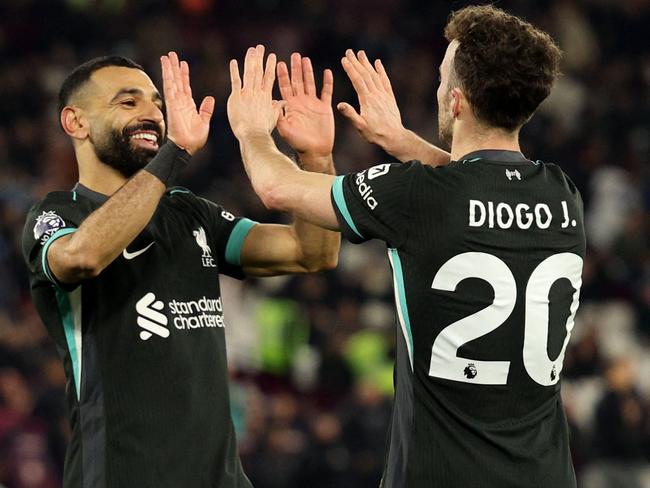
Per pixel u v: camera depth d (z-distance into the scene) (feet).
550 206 21.77
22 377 60.75
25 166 80.94
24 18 94.58
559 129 92.73
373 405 61.31
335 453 60.23
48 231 23.50
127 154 24.49
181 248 24.57
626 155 92.73
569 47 101.40
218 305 24.88
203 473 23.54
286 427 61.36
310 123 24.93
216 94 88.02
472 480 21.04
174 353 23.65
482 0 25.66
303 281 71.82
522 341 21.36
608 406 64.13
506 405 21.43
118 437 23.21
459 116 22.11
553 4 103.30
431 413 21.43
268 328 68.95
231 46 97.19
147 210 22.67
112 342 23.47
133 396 23.32
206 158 82.89
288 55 97.09
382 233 21.50
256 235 26.07
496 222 21.35
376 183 21.58
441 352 21.38
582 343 69.36
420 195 21.36
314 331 69.46
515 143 22.15
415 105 93.15
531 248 21.48
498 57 21.48
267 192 22.58
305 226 25.77
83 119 24.68
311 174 22.43
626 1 106.11
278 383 68.18
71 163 80.59
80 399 23.47
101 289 23.65
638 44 104.06
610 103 98.17
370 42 96.63
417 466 21.30
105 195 24.58
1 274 69.51
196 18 98.94
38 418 58.44
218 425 24.02
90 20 94.94
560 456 21.79
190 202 25.52
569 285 21.91
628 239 82.89
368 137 25.31
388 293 73.41
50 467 56.49
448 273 21.26
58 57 91.76
